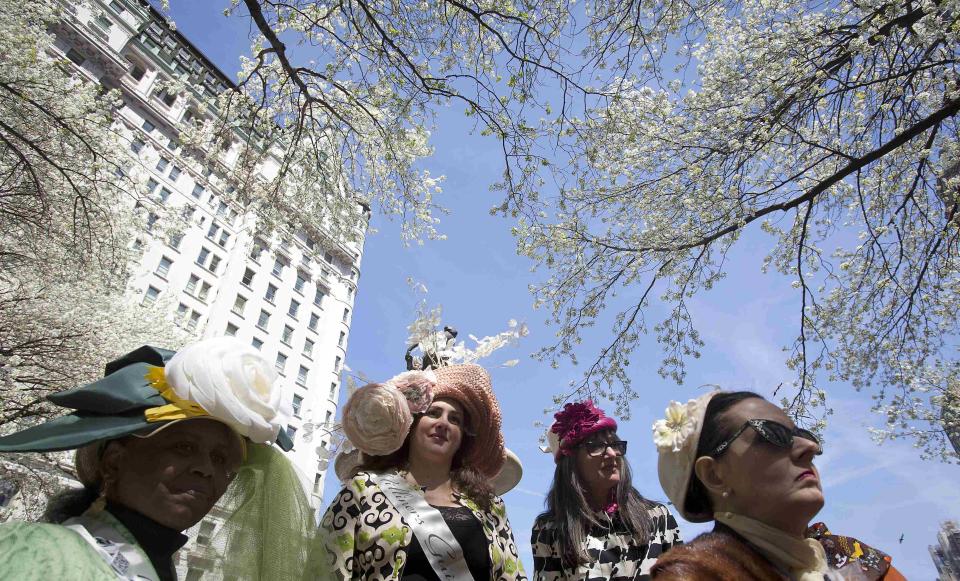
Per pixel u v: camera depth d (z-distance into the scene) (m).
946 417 8.42
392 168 8.11
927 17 5.63
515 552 2.33
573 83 6.23
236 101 7.75
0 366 11.05
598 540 2.57
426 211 8.37
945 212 7.05
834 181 6.61
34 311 11.95
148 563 1.17
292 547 1.59
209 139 7.89
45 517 1.30
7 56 8.59
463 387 2.58
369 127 8.02
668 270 8.54
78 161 9.66
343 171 8.33
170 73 29.94
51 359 11.97
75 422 1.28
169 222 11.20
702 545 1.39
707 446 1.53
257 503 1.64
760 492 1.39
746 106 7.61
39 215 9.77
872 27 6.14
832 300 8.49
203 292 30.31
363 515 2.10
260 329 32.53
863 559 1.63
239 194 8.08
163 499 1.26
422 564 2.01
